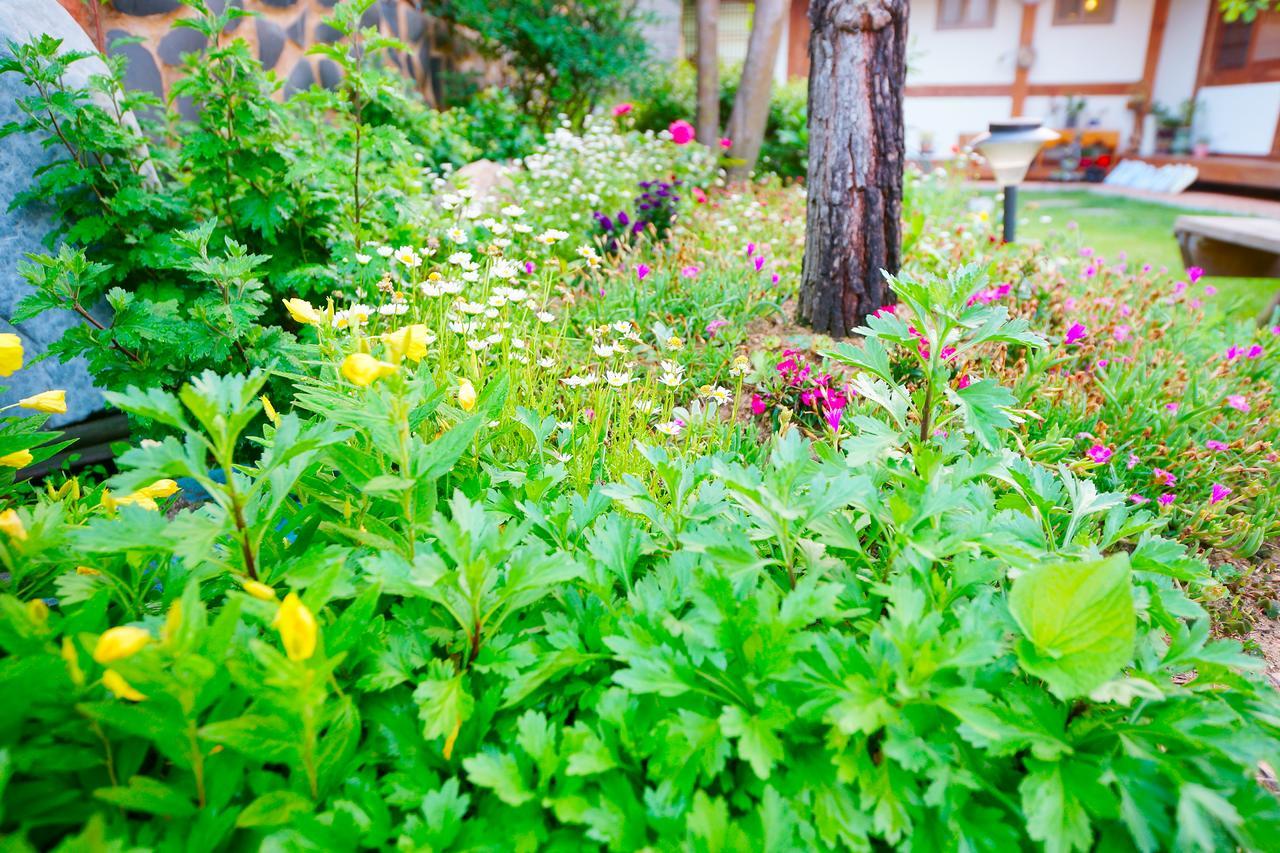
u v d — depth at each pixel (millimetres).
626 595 1517
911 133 17359
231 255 2441
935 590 1361
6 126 2594
